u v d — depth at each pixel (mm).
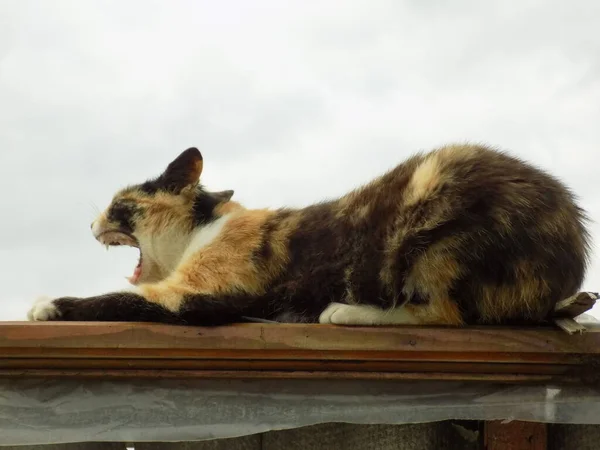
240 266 1272
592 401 1110
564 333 1098
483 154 1229
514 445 1120
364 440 1140
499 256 1162
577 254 1190
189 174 1418
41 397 1105
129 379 1110
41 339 1080
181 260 1323
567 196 1224
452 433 1156
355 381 1116
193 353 1090
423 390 1116
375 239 1229
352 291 1232
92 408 1105
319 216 1303
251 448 1147
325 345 1088
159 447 1150
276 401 1112
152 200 1413
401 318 1178
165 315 1198
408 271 1189
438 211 1188
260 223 1308
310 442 1145
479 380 1112
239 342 1087
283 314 1265
